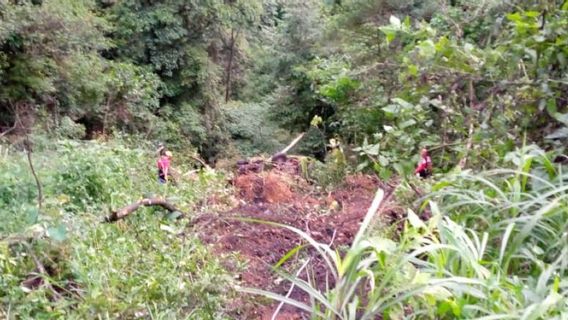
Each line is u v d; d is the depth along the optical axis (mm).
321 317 2367
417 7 13242
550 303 1909
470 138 3576
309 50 16125
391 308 2248
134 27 17797
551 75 3520
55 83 12867
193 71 18938
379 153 3814
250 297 3000
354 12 14109
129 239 3555
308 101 15461
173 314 2615
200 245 3598
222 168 6379
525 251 2520
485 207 2961
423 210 3395
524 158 2986
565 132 3258
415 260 2393
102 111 14117
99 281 2877
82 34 13375
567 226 2631
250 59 23438
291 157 6516
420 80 3598
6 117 11789
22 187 3951
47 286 2824
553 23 3361
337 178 5613
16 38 11766
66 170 4434
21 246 3041
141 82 15742
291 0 16438
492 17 4133
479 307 2074
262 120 19094
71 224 3354
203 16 19172
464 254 2350
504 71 3551
